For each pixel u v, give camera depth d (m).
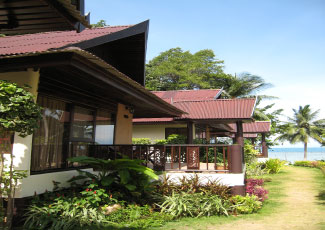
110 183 7.05
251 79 35.25
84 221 5.59
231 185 8.31
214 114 13.23
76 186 6.99
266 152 25.80
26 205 5.63
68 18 4.73
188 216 7.22
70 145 7.41
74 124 7.64
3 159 4.88
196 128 17.34
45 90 6.32
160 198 7.67
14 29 5.50
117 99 9.56
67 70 5.57
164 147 9.05
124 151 9.28
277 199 10.29
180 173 8.63
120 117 10.66
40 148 6.29
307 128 39.38
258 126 26.34
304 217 7.41
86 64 5.16
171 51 43.47
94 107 8.73
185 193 7.68
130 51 10.66
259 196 9.91
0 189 4.94
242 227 6.32
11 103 4.14
